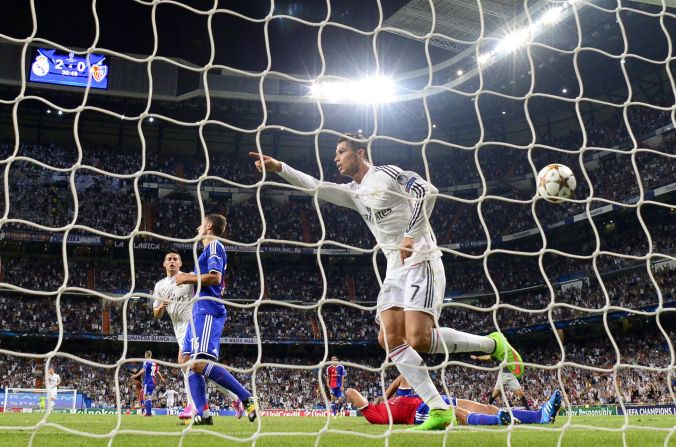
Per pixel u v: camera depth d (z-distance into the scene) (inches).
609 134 1470.2
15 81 1435.8
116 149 1631.4
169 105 1574.8
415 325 183.5
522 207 1544.0
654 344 1181.7
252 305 126.9
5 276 1350.9
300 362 1425.9
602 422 399.9
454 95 1523.1
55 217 1443.2
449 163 1697.8
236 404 406.3
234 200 1656.0
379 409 277.0
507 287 1454.2
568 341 1366.9
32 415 601.9
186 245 1504.7
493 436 180.4
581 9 1146.7
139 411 984.3
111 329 1328.7
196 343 241.1
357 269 1594.5
